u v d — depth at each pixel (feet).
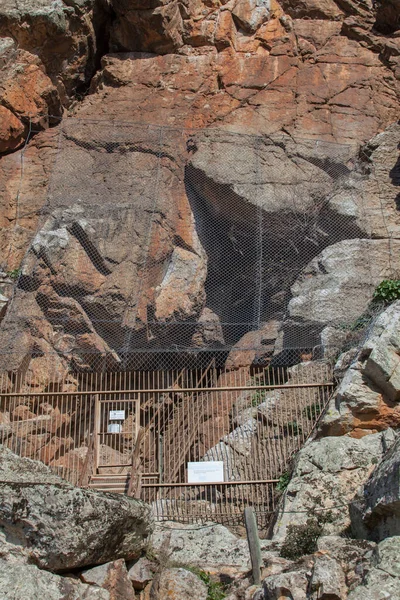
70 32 59.52
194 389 39.75
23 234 53.06
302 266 53.01
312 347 46.83
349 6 62.95
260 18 62.03
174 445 42.98
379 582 25.31
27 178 55.42
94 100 59.47
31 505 27.55
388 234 51.72
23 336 47.34
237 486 37.78
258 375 48.24
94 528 27.99
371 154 54.80
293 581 27.17
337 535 31.12
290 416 41.14
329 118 58.08
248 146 54.39
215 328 52.47
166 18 60.18
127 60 60.85
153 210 51.85
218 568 31.19
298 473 35.83
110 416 42.42
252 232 53.78
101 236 50.85
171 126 57.26
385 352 37.88
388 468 29.99
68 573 27.91
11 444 41.63
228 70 59.88
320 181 53.67
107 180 53.26
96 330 49.75
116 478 38.73
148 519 30.53
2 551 26.86
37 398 46.19
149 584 29.45
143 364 50.75
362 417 37.60
